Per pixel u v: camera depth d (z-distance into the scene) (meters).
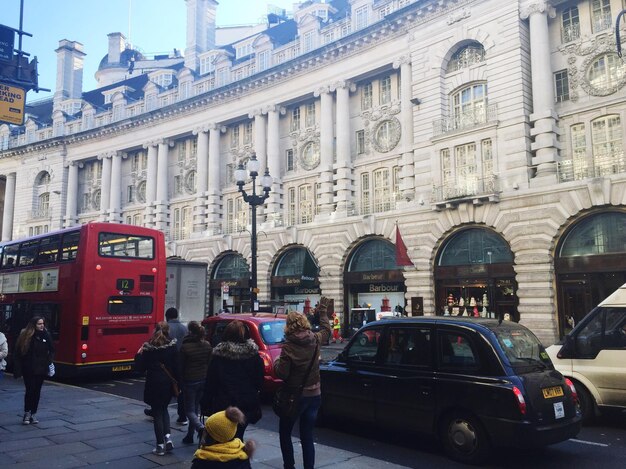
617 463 7.01
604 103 22.53
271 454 6.98
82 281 14.86
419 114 27.78
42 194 50.03
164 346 7.20
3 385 14.05
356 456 6.86
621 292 9.36
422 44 28.05
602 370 9.08
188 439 7.59
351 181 31.77
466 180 25.44
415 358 7.70
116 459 6.78
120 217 45.12
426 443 8.01
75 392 12.39
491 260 24.84
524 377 6.82
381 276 28.86
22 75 11.84
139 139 43.69
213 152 39.06
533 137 24.05
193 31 47.59
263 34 38.16
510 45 24.73
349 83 32.12
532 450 7.62
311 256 32.06
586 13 23.75
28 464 6.55
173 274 21.88
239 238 36.25
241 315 12.26
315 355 5.97
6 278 18.55
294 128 35.84
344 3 39.72
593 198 21.33
